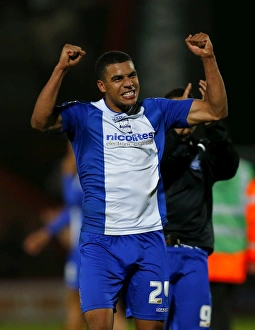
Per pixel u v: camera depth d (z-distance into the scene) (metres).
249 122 69.12
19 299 46.97
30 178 66.12
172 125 20.86
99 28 68.56
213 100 20.14
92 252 20.14
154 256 20.34
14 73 69.44
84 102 20.69
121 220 20.12
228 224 27.31
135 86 20.12
